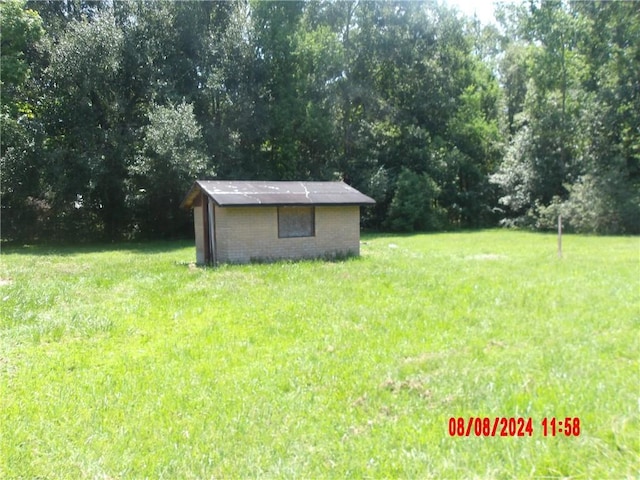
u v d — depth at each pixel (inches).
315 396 166.6
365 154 1296.8
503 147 1326.3
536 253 608.4
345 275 411.5
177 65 1023.6
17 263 588.1
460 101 1338.6
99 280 404.8
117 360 210.1
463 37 1355.8
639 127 1027.3
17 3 816.9
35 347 229.8
